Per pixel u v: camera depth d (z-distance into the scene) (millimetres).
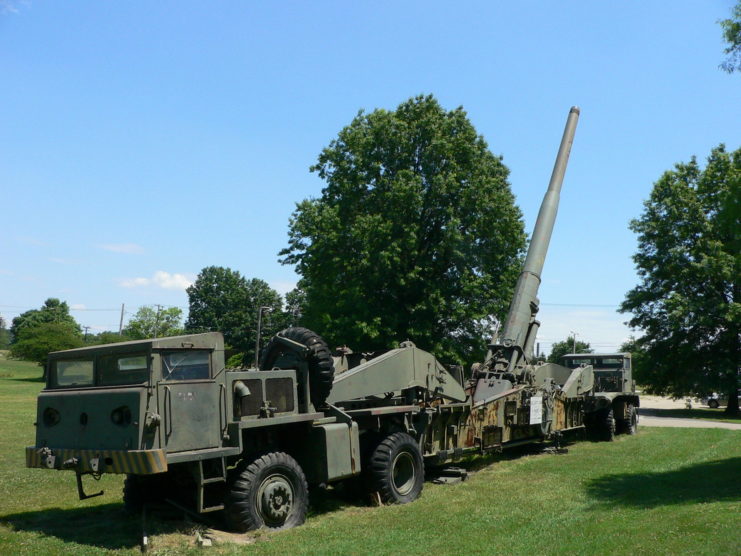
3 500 9781
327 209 28828
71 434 7797
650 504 8930
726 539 6547
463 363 28938
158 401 7258
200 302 87938
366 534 7707
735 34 10555
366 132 30500
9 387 48969
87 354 7969
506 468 12977
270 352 9500
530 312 15641
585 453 15273
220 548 7055
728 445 16375
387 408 10133
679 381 37562
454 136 29562
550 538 7316
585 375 18078
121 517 8547
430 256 28953
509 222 28781
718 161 36312
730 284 35094
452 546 7133
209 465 7773
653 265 37406
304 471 8961
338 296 28625
